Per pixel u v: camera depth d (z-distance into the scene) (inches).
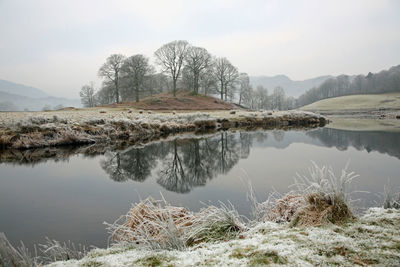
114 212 247.8
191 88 2886.3
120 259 108.9
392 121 1376.7
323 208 134.8
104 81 2426.2
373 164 407.8
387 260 87.8
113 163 498.9
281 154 545.6
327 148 593.9
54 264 110.2
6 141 599.2
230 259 98.3
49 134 666.2
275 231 127.0
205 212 164.4
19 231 204.4
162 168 459.8
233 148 652.7
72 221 224.7
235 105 2881.4
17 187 336.2
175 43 2495.1
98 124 822.5
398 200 187.6
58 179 379.9
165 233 132.1
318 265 88.4
